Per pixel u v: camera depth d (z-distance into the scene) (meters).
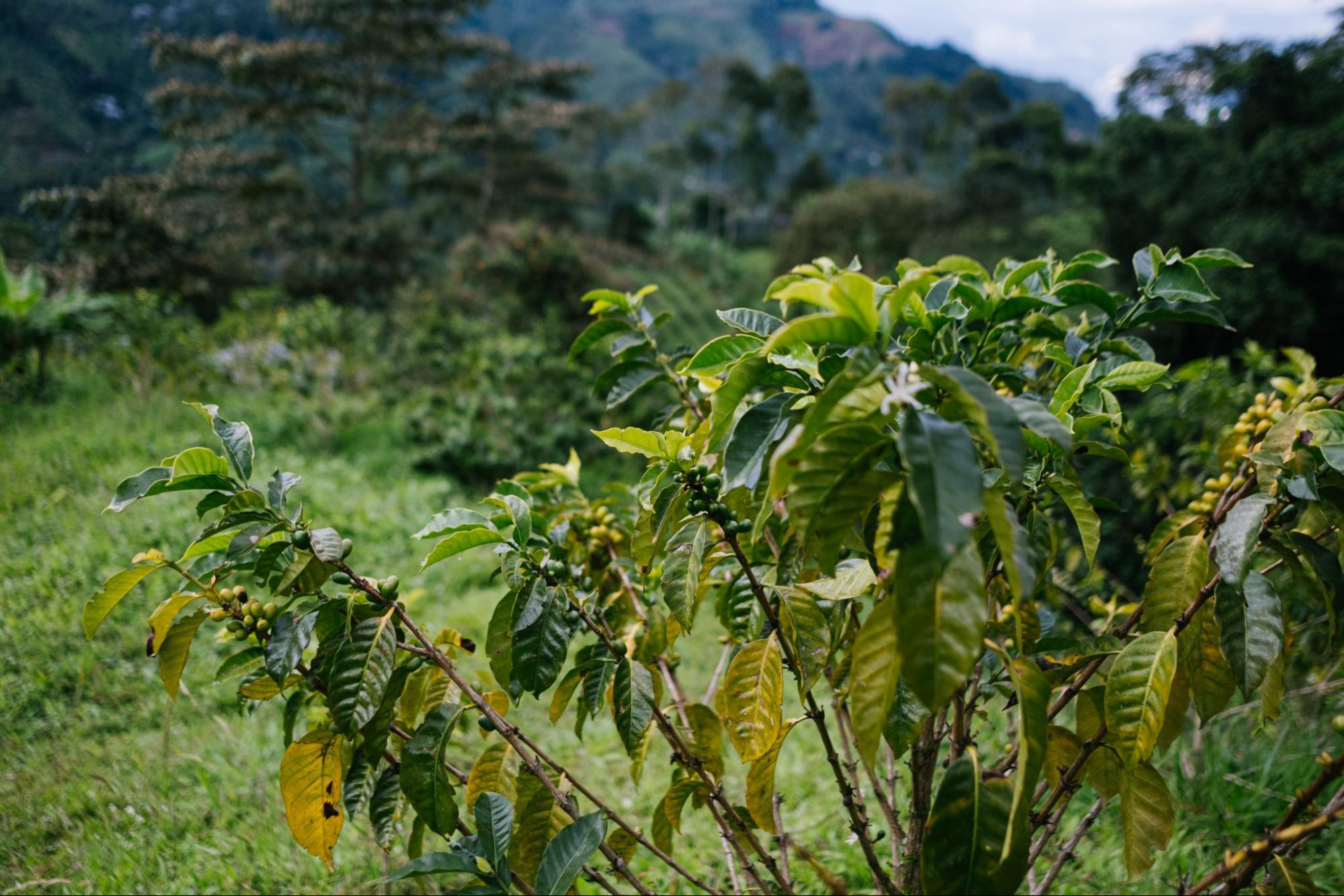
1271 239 10.38
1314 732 3.09
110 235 16.66
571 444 9.41
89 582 4.46
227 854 2.64
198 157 23.58
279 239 22.19
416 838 1.59
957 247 31.52
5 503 5.36
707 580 1.78
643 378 2.13
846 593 1.31
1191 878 2.46
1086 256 1.73
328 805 1.47
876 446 0.97
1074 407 1.66
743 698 1.42
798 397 1.20
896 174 73.69
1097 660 1.47
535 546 1.72
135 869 2.50
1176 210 12.57
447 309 16.05
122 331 9.98
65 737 3.25
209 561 1.57
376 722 1.39
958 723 1.36
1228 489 1.44
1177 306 1.69
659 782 3.25
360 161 26.47
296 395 9.50
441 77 29.34
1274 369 3.65
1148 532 5.75
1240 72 12.37
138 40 34.91
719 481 1.34
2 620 3.98
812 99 71.06
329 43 25.64
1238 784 2.86
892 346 1.41
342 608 1.41
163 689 3.69
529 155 33.03
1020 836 1.01
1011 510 0.97
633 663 1.50
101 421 7.40
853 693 1.01
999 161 39.44
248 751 3.18
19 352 8.42
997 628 1.47
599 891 2.54
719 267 45.16
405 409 9.53
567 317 16.53
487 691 1.93
